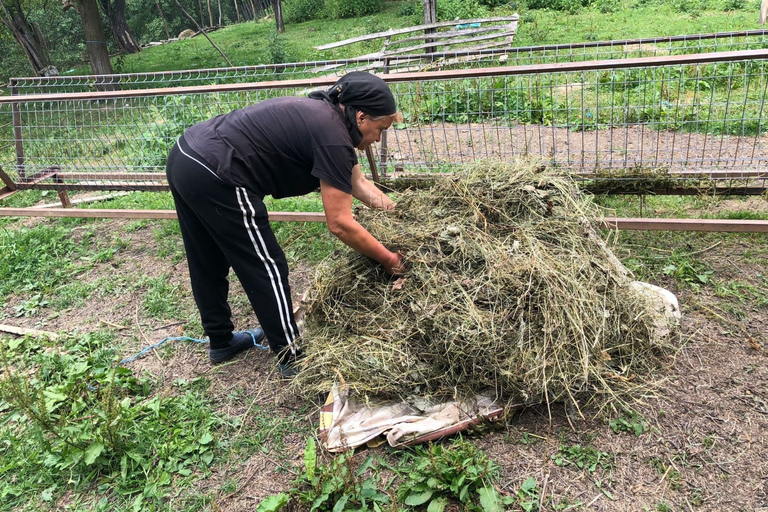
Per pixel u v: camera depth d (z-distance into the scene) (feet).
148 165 16.02
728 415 8.01
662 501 7.00
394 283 8.87
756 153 15.80
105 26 77.00
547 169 10.32
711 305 10.28
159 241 15.23
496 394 8.22
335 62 15.46
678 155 15.89
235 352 10.41
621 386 8.51
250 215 8.14
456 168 12.39
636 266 11.43
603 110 19.97
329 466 7.77
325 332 9.15
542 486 7.32
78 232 16.38
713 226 11.40
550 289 8.13
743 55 10.01
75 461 8.15
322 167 7.67
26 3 52.75
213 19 119.75
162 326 11.72
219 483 7.97
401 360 8.29
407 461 7.86
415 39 33.88
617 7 47.52
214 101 16.38
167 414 9.11
